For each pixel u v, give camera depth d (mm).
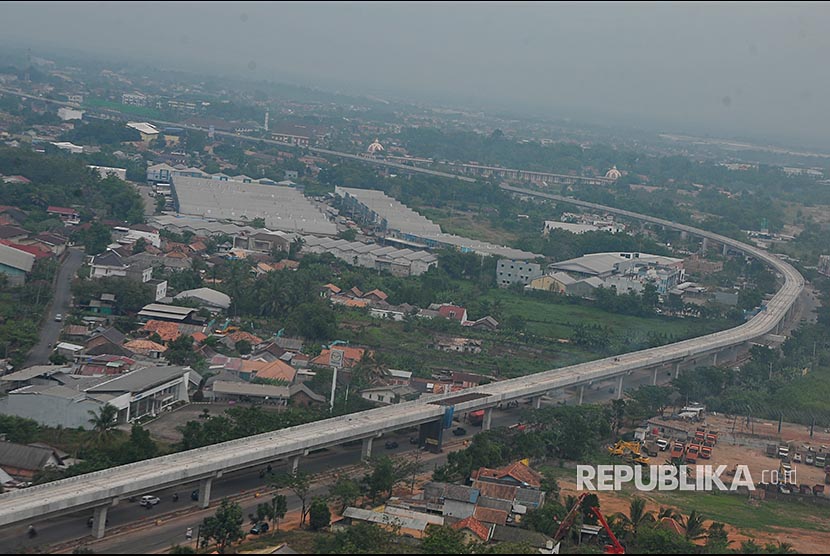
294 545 133375
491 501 153375
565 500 162750
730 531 160250
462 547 129250
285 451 163750
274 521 143750
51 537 134375
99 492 134625
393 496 160500
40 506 128125
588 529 147625
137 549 132000
